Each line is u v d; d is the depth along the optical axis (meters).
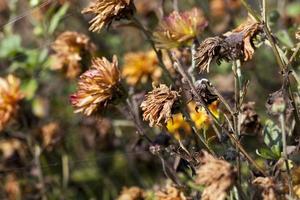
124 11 1.09
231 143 1.06
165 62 1.29
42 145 1.48
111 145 1.57
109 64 1.09
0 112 1.35
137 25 1.12
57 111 1.62
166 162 1.15
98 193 1.58
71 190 1.56
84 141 1.58
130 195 1.29
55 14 1.51
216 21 1.61
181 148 1.11
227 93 1.19
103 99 1.09
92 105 1.09
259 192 1.00
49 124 1.51
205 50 1.02
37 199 1.48
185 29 1.14
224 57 1.03
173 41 1.15
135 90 1.36
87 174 1.58
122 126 1.57
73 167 1.58
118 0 1.08
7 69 1.58
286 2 1.64
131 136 1.56
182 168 1.16
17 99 1.36
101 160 1.58
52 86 1.64
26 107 1.49
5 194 1.50
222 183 0.92
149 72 1.36
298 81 1.08
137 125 1.14
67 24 1.65
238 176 0.96
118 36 1.71
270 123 1.06
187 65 1.20
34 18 1.57
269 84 1.57
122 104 1.12
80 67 1.29
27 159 1.51
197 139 1.13
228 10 1.57
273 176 1.00
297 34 1.06
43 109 1.62
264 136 1.06
